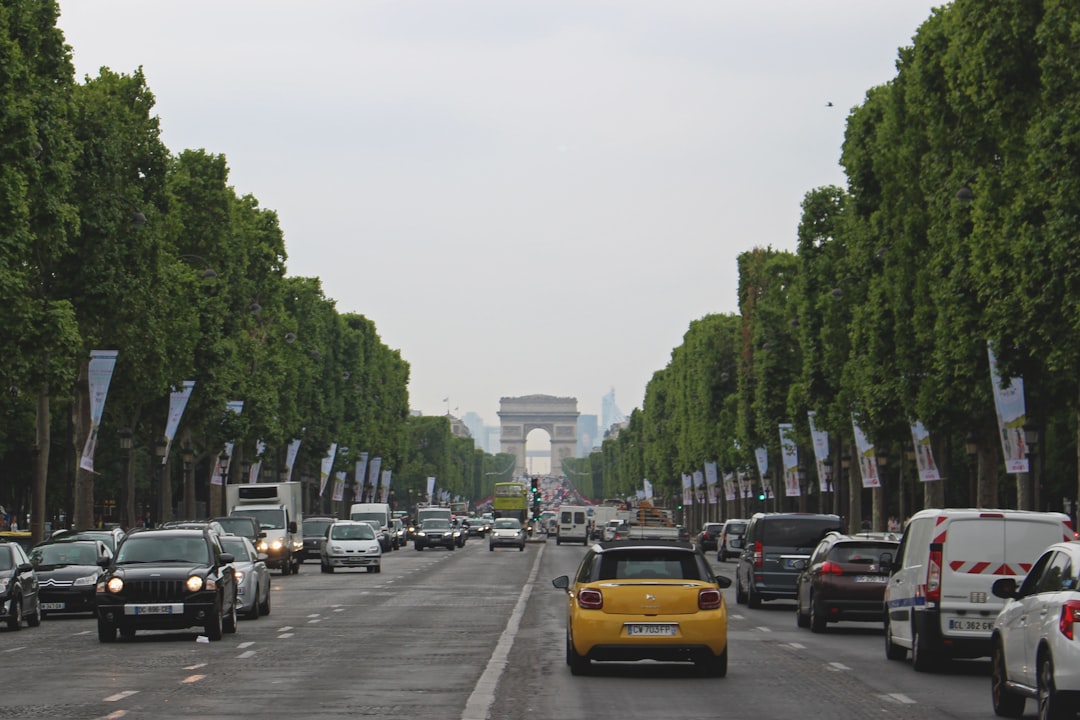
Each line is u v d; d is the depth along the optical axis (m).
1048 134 58.56
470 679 34.94
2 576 54.66
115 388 95.50
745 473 183.75
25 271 68.62
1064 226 57.47
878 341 89.88
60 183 69.50
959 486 153.00
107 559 63.47
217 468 128.88
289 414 155.38
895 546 51.88
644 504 185.38
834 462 135.12
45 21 75.81
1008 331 63.16
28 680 34.97
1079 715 25.33
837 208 117.06
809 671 37.78
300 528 121.88
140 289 89.31
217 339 118.94
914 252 87.12
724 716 28.27
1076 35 58.75
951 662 41.25
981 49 66.62
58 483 158.75
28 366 68.94
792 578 66.50
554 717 27.89
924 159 82.81
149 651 43.56
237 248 128.75
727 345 195.88
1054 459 118.31
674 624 35.41
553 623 55.88
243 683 34.00
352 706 29.42
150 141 96.50
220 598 47.78
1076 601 24.98
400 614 61.44
